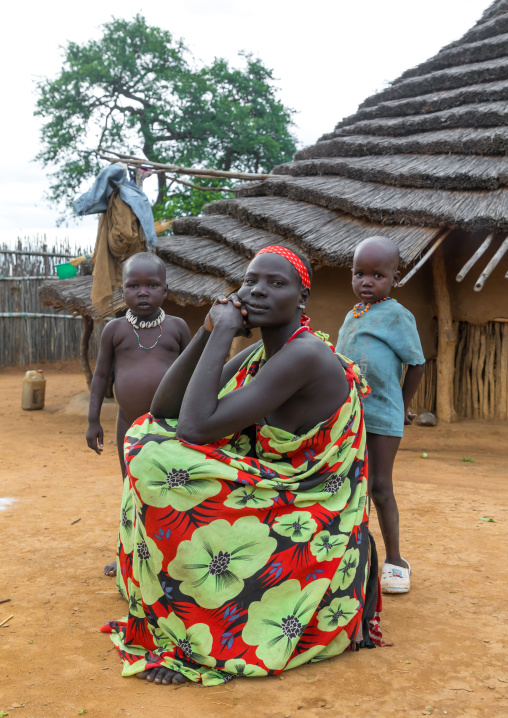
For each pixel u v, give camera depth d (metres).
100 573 3.67
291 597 2.55
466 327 9.21
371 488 3.37
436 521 4.66
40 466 6.82
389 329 3.34
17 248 17.64
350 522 2.72
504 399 8.94
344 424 2.70
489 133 8.47
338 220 8.52
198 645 2.49
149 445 2.56
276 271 2.61
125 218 8.12
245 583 2.51
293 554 2.54
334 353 2.85
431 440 8.18
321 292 9.28
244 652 2.48
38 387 11.02
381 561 3.76
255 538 2.52
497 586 3.44
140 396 3.64
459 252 9.06
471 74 10.57
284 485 2.55
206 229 10.05
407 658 2.66
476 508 5.05
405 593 3.34
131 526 2.98
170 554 2.52
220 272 8.90
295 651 2.59
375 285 3.39
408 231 7.67
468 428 8.62
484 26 11.85
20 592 3.38
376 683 2.46
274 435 2.68
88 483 6.00
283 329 2.74
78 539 4.30
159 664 2.51
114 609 3.17
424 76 11.45
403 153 9.59
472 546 4.10
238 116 28.41
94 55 27.31
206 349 2.59
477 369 9.12
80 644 2.79
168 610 2.56
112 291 8.45
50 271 18.28
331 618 2.63
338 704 2.30
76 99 27.89
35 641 2.82
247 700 2.33
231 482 2.52
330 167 9.67
